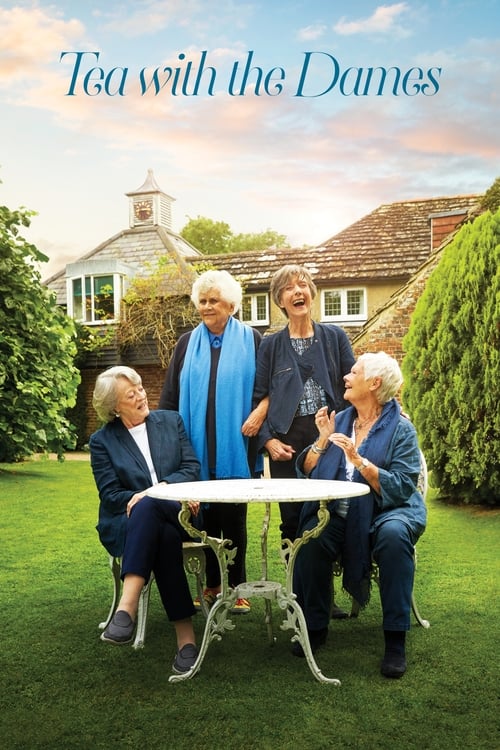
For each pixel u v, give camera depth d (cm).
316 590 321
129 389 363
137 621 372
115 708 268
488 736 242
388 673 294
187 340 418
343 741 240
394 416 345
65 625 368
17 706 270
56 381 1052
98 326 1950
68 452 1730
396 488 323
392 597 299
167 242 2105
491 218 698
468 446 701
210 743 239
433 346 729
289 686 287
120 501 345
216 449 395
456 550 531
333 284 1841
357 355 1466
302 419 386
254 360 407
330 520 333
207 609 373
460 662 309
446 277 726
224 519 401
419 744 237
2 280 1013
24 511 727
